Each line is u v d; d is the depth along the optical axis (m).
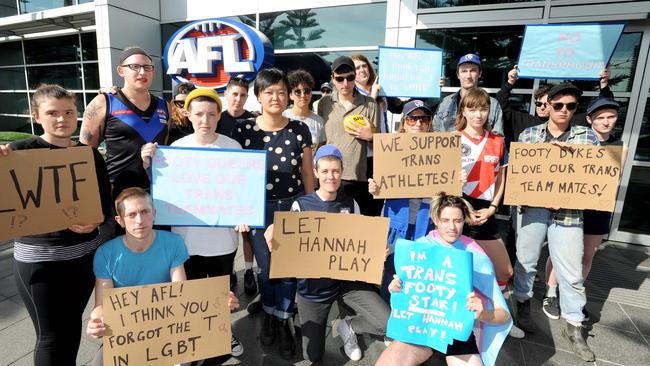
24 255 1.76
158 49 7.95
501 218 5.36
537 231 2.66
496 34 5.08
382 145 2.34
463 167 2.63
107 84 7.27
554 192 2.52
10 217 1.68
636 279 3.64
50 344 1.82
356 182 3.14
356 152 3.05
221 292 1.86
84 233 1.89
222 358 2.28
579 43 3.17
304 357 2.38
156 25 7.84
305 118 3.21
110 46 7.07
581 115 3.48
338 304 3.07
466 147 2.62
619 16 4.34
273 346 2.53
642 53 4.36
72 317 1.89
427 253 1.96
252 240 2.46
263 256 2.44
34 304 1.78
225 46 6.32
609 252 4.34
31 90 9.97
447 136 2.36
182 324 1.80
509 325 2.00
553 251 2.62
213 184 2.14
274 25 6.84
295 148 2.46
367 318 2.31
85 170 1.84
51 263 1.79
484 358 2.05
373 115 3.15
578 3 4.52
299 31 6.64
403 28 5.57
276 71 2.34
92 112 2.18
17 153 1.69
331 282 2.24
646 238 4.56
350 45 6.26
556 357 2.47
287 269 2.11
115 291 1.68
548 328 2.81
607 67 3.16
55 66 9.34
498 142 2.61
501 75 5.16
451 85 5.47
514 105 5.19
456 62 5.39
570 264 2.54
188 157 2.11
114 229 2.31
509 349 2.55
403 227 2.59
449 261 1.92
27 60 9.80
